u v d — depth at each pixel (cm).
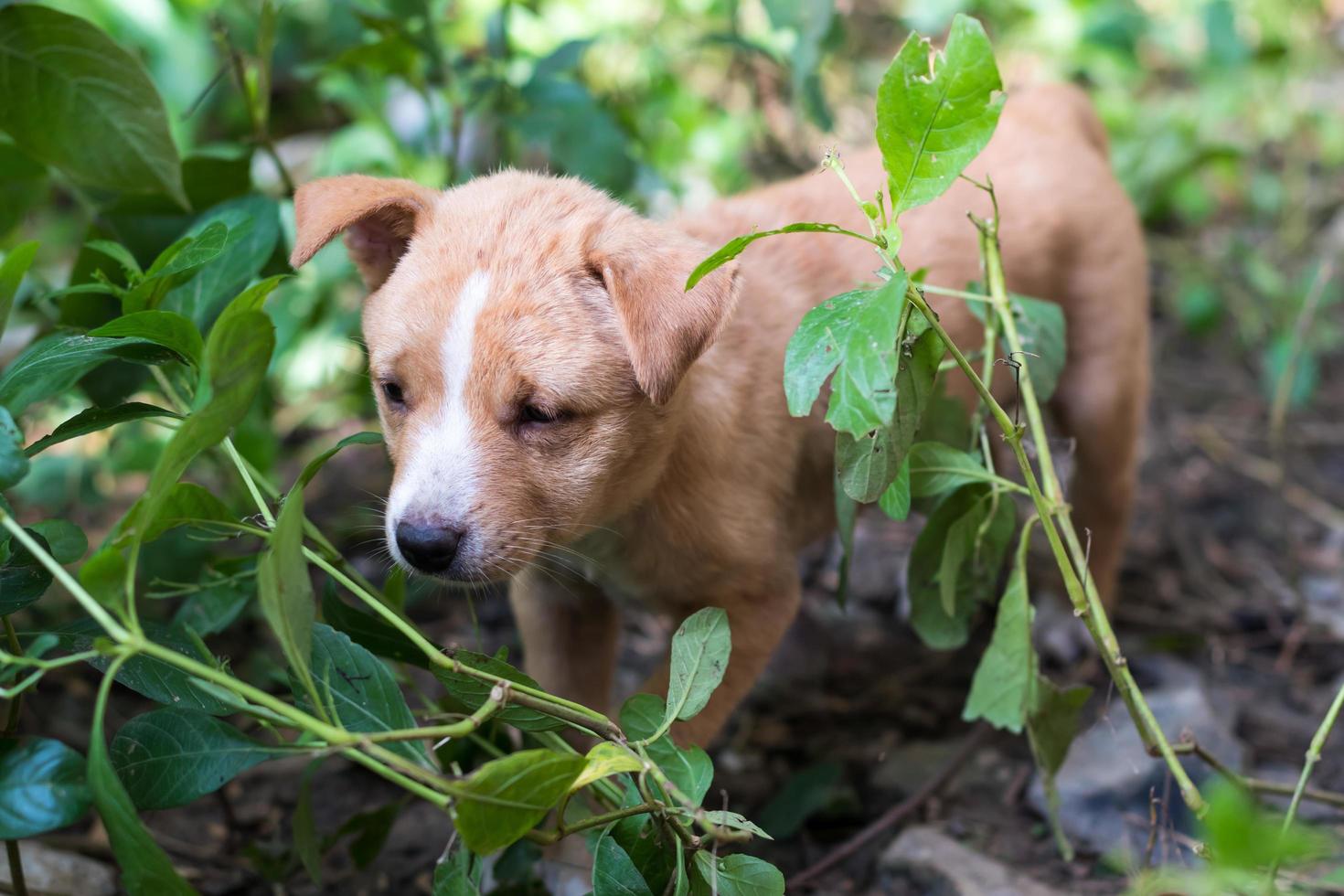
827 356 49
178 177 60
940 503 57
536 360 54
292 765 67
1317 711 70
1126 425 72
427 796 46
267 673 66
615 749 49
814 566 79
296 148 103
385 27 69
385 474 81
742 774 68
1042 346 59
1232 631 75
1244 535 82
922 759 67
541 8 90
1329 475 87
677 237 56
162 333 51
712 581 60
